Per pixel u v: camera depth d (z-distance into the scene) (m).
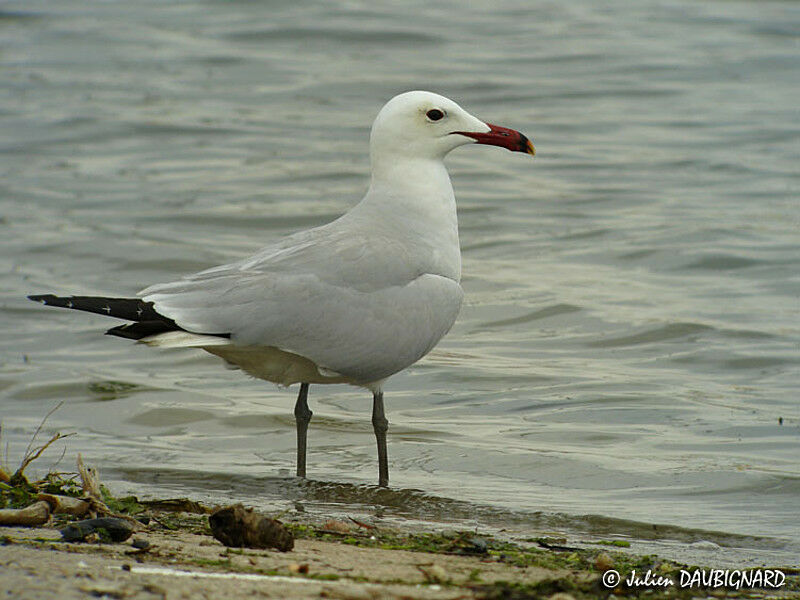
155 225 20.28
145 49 31.50
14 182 22.52
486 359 15.05
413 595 6.70
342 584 6.84
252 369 10.73
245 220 20.55
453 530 9.65
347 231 10.68
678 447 12.17
